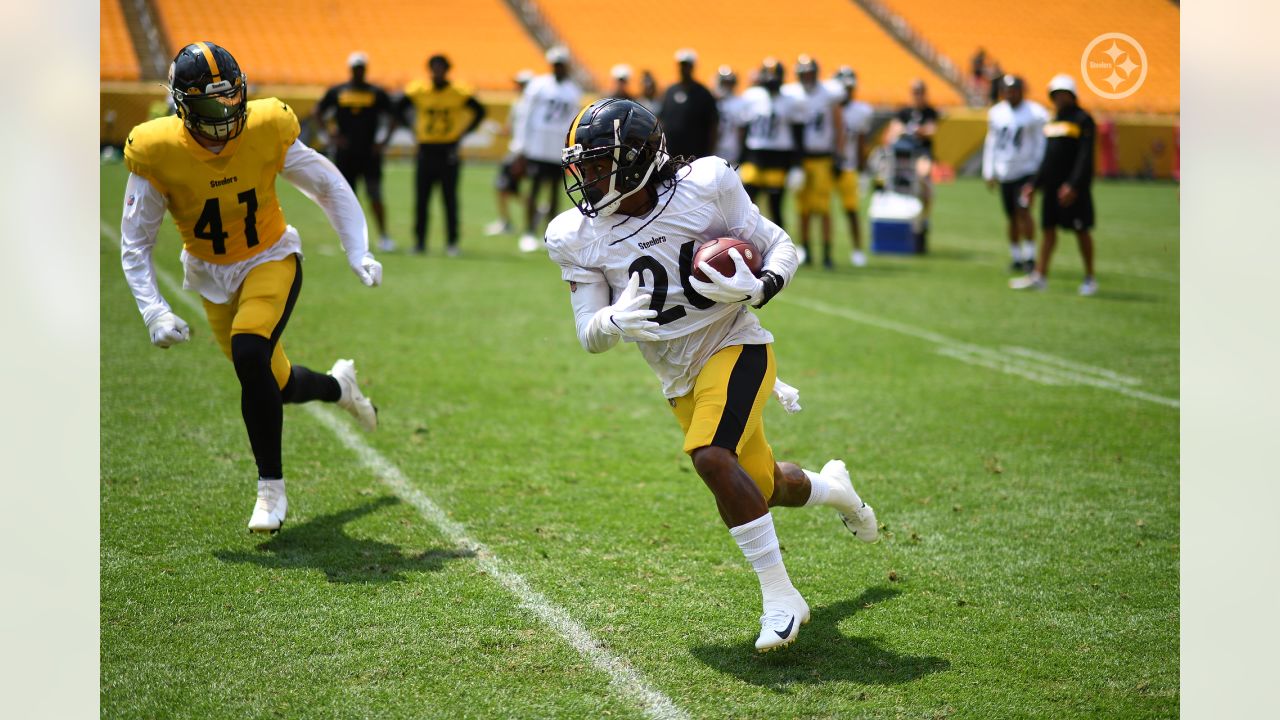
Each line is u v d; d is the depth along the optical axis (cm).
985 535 787
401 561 709
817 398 1163
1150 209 3466
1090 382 1256
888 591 687
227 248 740
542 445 974
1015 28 5706
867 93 5162
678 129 2025
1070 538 784
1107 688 570
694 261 586
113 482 833
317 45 4884
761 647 573
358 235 768
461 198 3259
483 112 2089
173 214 724
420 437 983
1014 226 2120
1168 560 745
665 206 591
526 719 527
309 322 1447
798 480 650
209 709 531
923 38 5597
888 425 1067
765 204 3394
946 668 587
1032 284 1916
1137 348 1441
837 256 2328
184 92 672
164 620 618
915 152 2378
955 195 3925
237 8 4903
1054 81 1816
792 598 584
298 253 780
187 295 1552
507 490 852
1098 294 1872
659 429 1037
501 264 2020
